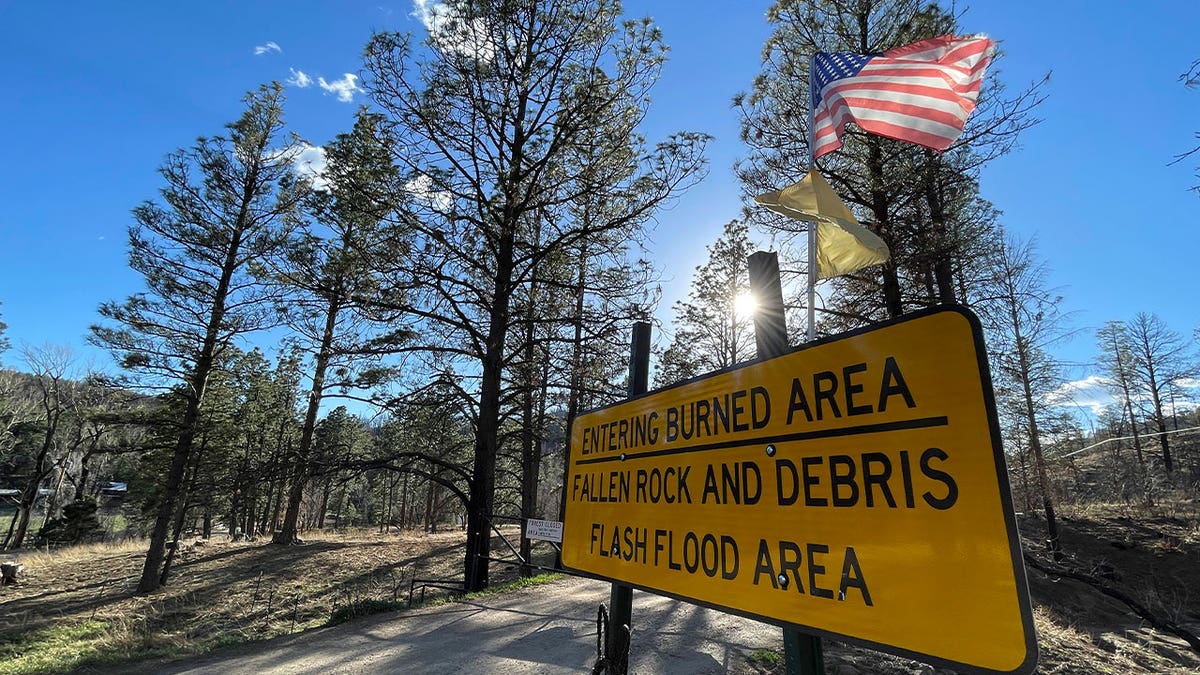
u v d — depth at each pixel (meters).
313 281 11.33
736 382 2.50
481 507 11.52
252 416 28.34
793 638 2.03
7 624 12.77
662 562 2.79
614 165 12.00
